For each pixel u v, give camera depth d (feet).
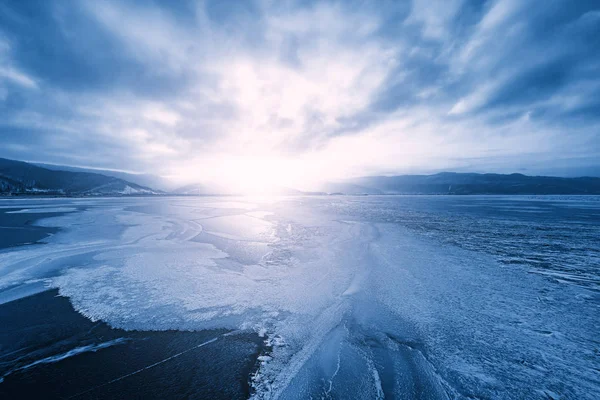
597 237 49.01
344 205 141.18
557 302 21.90
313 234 51.06
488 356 15.25
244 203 149.79
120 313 20.34
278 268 30.60
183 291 24.21
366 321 19.11
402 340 16.90
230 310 20.85
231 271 29.58
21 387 13.33
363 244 42.16
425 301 22.07
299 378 13.91
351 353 15.76
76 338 17.31
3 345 16.51
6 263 31.89
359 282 26.11
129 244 42.32
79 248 39.42
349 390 13.02
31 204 135.03
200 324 18.97
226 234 51.11
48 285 25.43
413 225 63.26
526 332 17.57
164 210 101.14
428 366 14.56
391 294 23.40
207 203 148.36
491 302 21.91
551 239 47.06
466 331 17.79
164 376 14.12
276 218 76.33
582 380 13.28
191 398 12.73
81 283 25.91
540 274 28.53
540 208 125.49
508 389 12.82
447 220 73.56
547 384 13.07
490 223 67.67
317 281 26.53
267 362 15.20
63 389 13.24
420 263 32.22
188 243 43.24
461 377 13.66
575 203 172.45
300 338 17.38
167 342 16.99
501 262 32.73
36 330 18.12
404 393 12.75
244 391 13.17
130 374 14.26
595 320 18.98
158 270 29.71
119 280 26.73
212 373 14.37
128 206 123.03
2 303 21.85
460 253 36.94
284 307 21.31
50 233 51.08
